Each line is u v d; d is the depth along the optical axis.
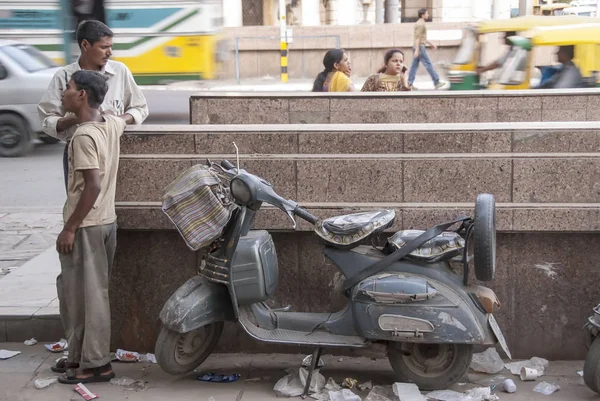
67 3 13.26
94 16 13.34
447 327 3.93
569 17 11.00
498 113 6.78
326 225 4.10
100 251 4.25
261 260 4.13
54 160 12.08
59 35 13.30
